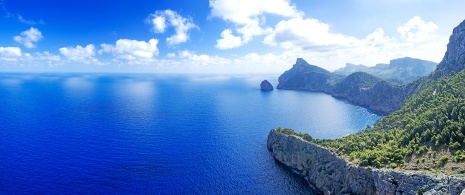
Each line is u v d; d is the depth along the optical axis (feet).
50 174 483.10
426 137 412.16
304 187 469.98
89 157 568.00
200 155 601.62
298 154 535.60
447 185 298.15
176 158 578.25
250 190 451.53
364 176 389.39
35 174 481.87
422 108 576.61
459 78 641.40
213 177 493.36
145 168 521.24
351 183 409.08
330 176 449.06
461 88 567.59
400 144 438.81
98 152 598.75
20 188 433.48
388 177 352.90
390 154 405.39
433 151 377.91
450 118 439.22
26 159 548.72
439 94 613.11
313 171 490.49
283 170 533.55
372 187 376.07
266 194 440.86
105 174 489.26
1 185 441.27
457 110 440.45
